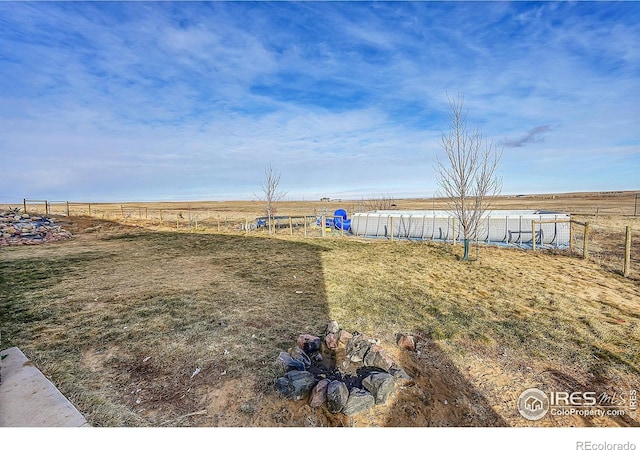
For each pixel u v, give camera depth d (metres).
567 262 8.61
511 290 6.09
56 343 3.73
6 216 14.83
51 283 6.45
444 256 9.52
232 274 7.30
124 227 18.20
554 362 3.49
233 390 2.87
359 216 15.20
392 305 5.21
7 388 2.69
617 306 5.23
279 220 20.70
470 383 3.12
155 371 3.17
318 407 2.68
